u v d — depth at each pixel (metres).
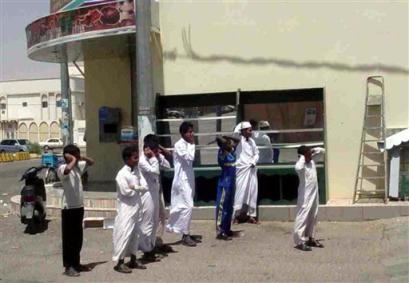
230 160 10.59
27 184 12.21
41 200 12.33
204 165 12.82
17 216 14.14
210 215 12.34
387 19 12.46
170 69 13.29
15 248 10.65
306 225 9.60
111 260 9.38
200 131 13.05
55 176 18.45
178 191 10.13
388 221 11.24
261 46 12.94
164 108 13.24
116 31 13.05
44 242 11.08
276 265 8.69
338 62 12.64
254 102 12.99
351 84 12.61
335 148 12.68
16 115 76.12
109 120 17.09
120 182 8.42
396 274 7.94
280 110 12.89
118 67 17.08
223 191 10.54
